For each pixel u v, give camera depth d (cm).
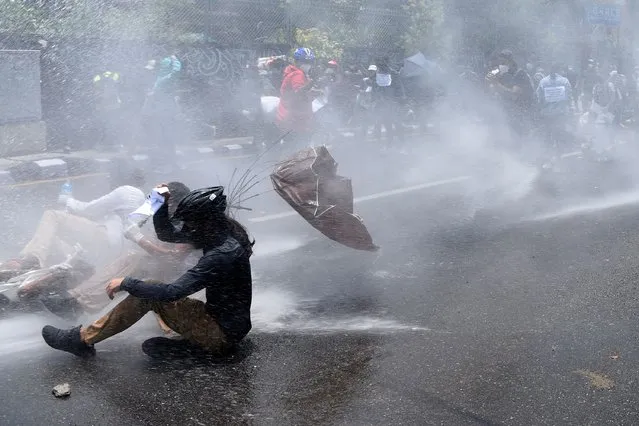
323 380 402
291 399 379
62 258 498
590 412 372
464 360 430
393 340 459
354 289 560
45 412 353
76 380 387
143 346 414
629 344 456
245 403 373
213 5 1428
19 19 1183
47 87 1191
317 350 441
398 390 392
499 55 1184
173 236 410
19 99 1107
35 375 390
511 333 473
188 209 395
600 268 612
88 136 1204
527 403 380
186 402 371
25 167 1034
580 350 446
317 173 535
